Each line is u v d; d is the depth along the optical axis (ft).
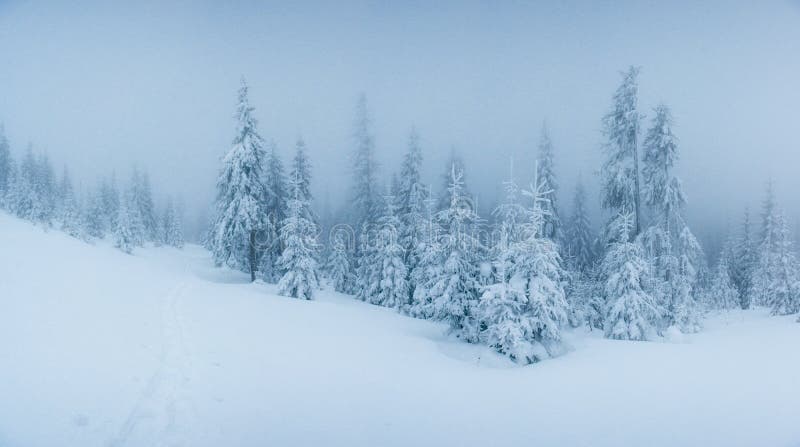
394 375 32.76
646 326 50.14
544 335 42.70
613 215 66.90
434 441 20.02
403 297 83.76
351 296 100.01
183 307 45.88
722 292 120.16
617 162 65.36
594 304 71.10
